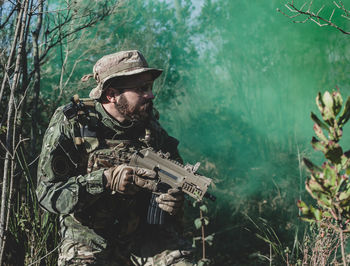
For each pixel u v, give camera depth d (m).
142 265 2.28
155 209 2.19
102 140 2.23
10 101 2.22
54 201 2.12
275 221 4.00
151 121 2.35
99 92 2.23
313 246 2.78
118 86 2.22
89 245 2.20
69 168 2.19
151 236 2.30
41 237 2.68
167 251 2.25
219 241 3.95
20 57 2.27
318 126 1.31
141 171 2.15
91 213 2.18
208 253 3.84
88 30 3.99
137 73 2.19
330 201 1.32
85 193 2.12
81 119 2.20
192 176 2.22
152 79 2.31
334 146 1.26
